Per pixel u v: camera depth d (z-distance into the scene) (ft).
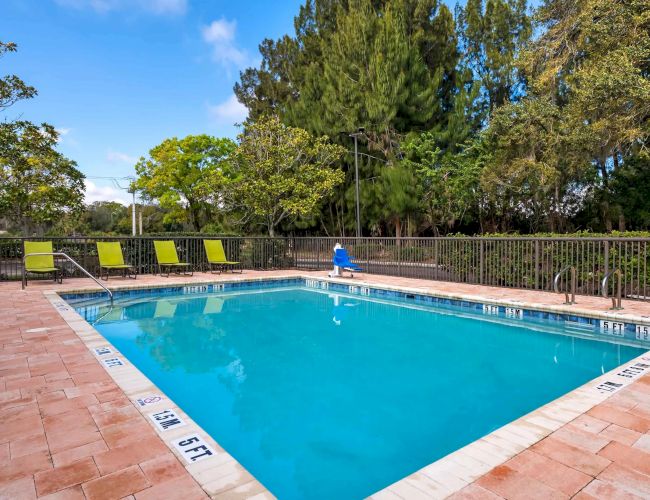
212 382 12.30
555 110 40.37
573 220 56.90
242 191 51.49
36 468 6.05
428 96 52.42
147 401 8.63
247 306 24.93
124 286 26.84
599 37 33.27
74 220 74.59
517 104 44.24
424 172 52.75
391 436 8.89
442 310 23.12
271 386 11.96
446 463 6.18
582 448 6.61
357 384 12.14
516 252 25.95
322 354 15.15
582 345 16.26
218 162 78.38
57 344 13.20
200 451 6.58
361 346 16.29
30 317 17.39
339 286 30.89
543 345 16.31
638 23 30.50
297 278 34.88
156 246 33.81
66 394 9.01
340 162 57.52
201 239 38.24
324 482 7.20
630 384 9.64
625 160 45.42
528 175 44.65
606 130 33.40
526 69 44.11
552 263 23.76
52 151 51.60
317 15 67.05
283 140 52.37
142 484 5.63
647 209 46.47
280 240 42.70
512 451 6.53
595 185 51.75
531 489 5.48
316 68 62.49
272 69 79.56
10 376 10.18
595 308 18.26
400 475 7.45
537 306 19.53
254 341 16.98
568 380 12.46
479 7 59.21
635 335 16.15
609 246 21.76
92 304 24.71
